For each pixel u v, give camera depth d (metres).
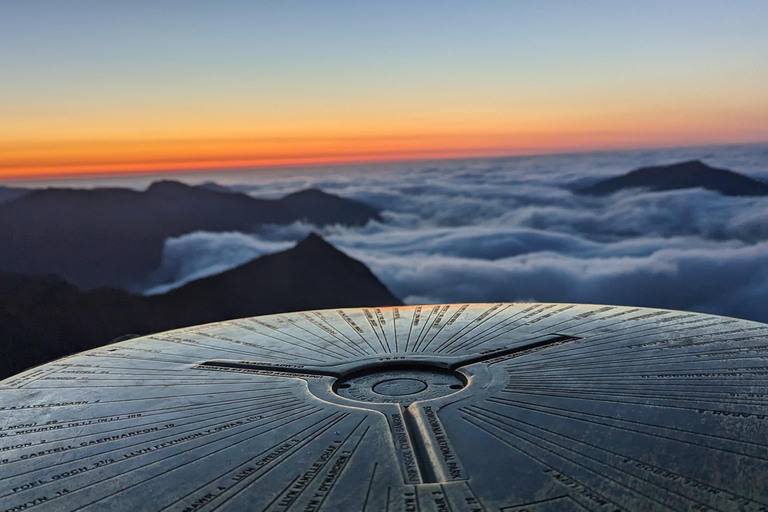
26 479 0.22
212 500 0.20
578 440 0.23
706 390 0.27
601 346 0.34
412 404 0.27
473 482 0.20
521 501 0.19
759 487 0.19
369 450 0.23
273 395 0.29
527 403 0.27
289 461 0.23
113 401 0.29
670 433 0.23
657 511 0.18
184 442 0.24
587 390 0.28
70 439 0.25
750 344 0.33
